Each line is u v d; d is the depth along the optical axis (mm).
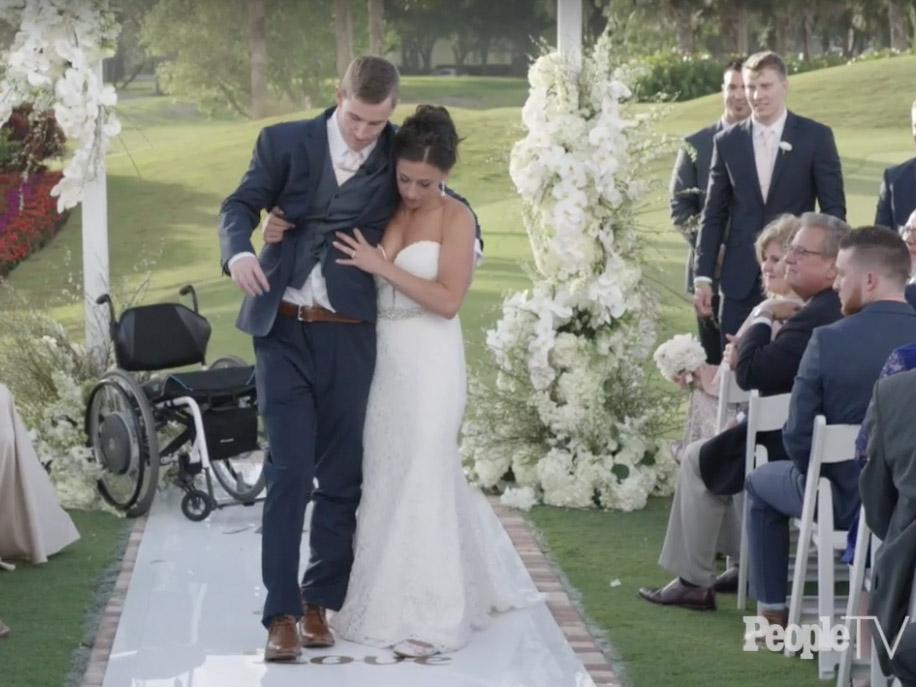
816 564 5332
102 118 6832
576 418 6746
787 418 4547
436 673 4469
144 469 6293
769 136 6898
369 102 4332
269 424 4562
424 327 4680
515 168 6824
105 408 6574
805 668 4488
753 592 4750
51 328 7234
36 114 6898
